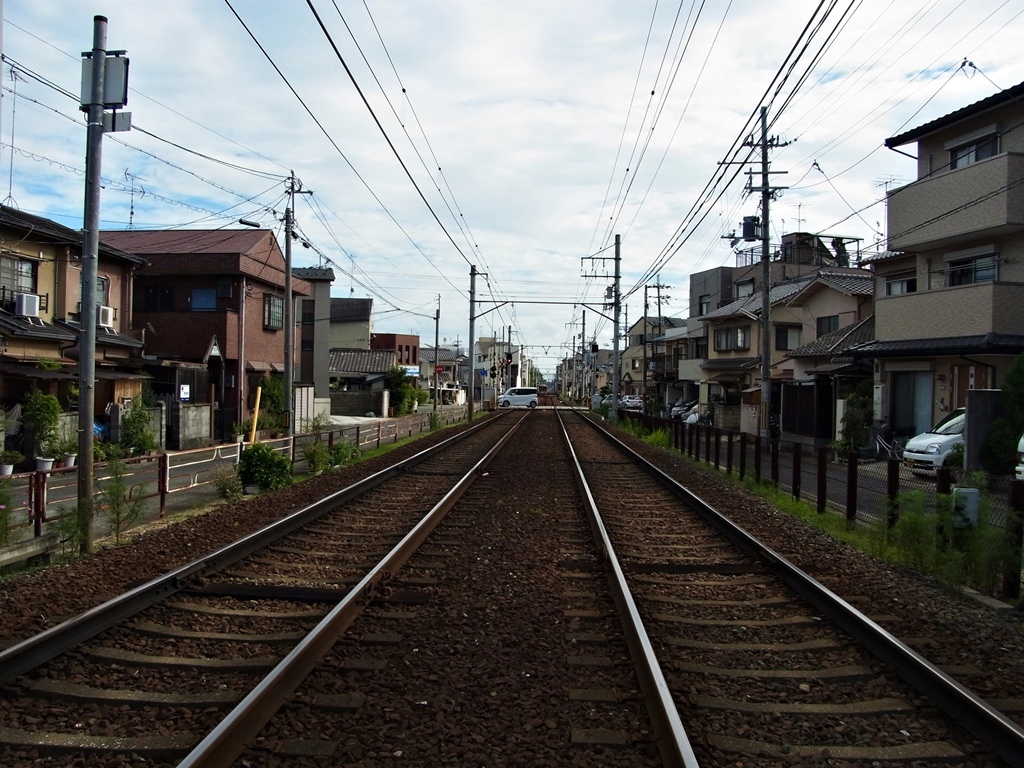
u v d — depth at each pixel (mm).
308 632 4848
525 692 4043
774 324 32250
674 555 7625
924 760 3443
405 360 67000
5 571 6965
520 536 8344
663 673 4227
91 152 7820
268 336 28844
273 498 11273
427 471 14992
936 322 17109
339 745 3406
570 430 30922
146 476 14641
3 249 17297
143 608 5312
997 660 4805
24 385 17625
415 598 5711
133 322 25484
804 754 3457
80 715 3748
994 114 16391
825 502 10789
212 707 3797
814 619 5457
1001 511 8172
